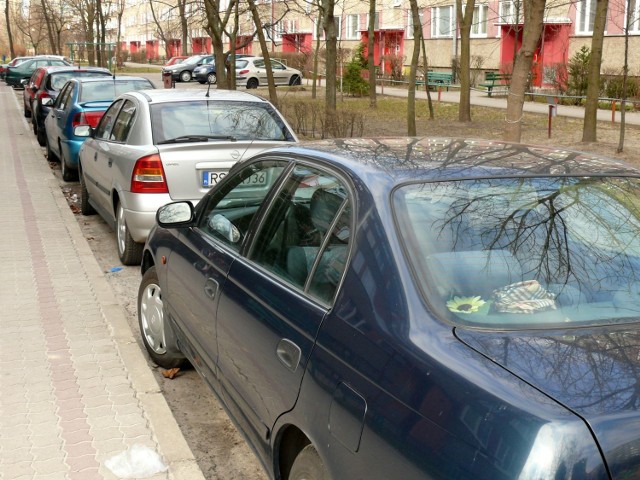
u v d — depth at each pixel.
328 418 2.47
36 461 3.81
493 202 2.77
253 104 7.70
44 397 4.54
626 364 2.05
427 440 2.03
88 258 7.75
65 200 10.98
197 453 4.17
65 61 43.00
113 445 3.97
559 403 1.89
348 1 50.22
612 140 17.91
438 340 2.22
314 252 2.97
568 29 34.41
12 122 24.55
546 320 2.36
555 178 2.96
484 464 1.86
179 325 4.44
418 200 2.74
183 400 4.78
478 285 2.46
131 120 7.65
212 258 3.87
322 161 3.26
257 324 3.14
